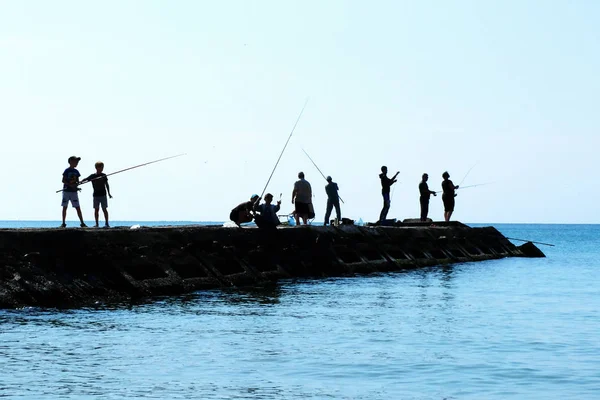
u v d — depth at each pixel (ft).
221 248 89.10
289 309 68.23
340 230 114.83
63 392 37.47
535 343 52.54
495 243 172.96
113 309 66.03
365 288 89.25
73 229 72.54
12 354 45.78
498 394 38.73
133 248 77.71
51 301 66.49
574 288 94.94
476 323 61.82
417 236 137.49
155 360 45.06
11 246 67.00
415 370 43.62
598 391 39.47
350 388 39.45
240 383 39.99
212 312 65.21
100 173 85.30
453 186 155.84
